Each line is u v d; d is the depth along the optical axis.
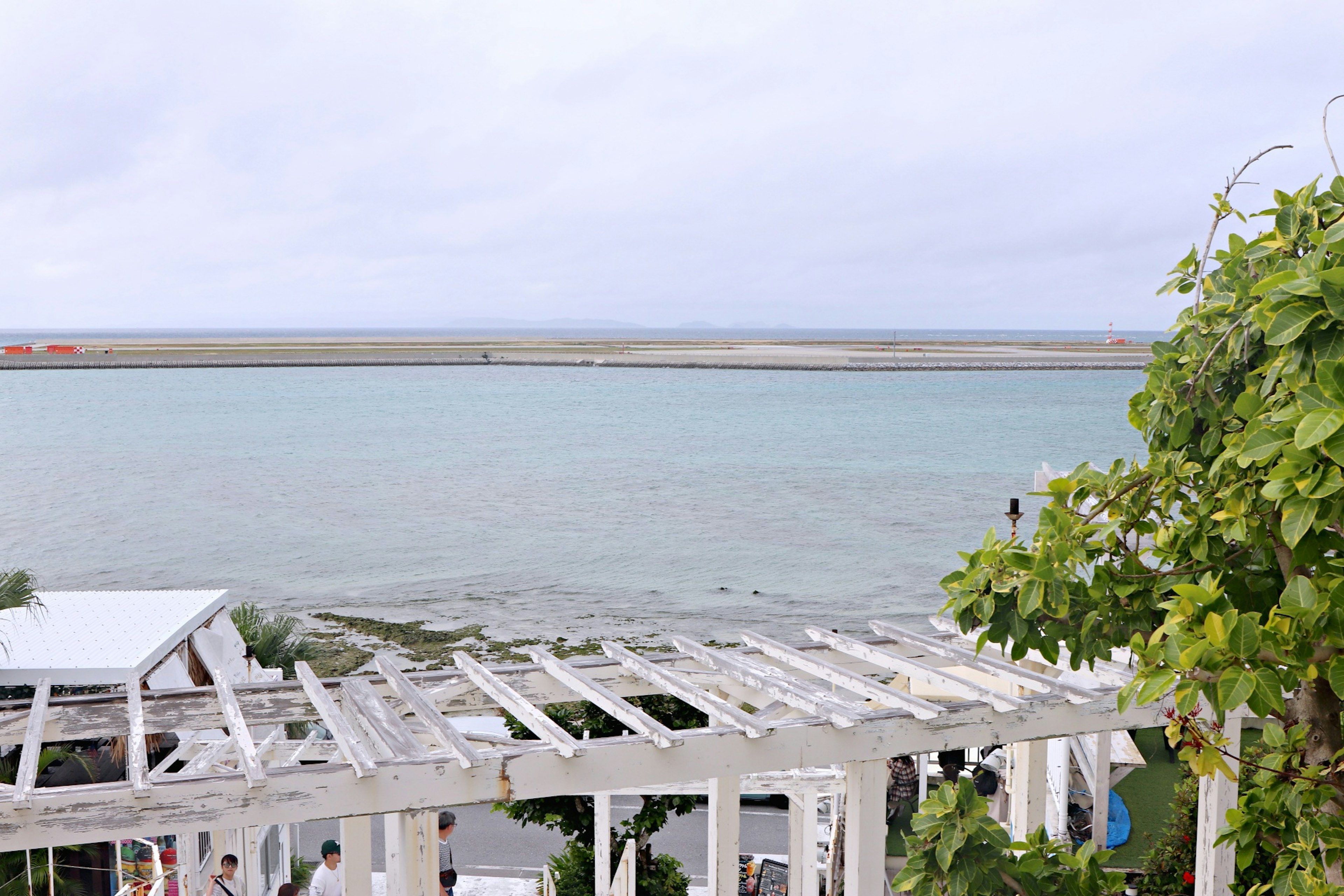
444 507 62.34
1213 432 3.67
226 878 9.38
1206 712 5.60
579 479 74.38
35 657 10.33
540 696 6.27
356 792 4.65
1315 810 3.46
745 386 174.25
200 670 12.01
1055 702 5.54
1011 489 68.50
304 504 63.38
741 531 53.94
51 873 8.02
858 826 5.34
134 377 195.50
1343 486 2.58
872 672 7.05
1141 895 9.11
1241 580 3.67
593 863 10.91
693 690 5.57
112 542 51.12
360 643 31.97
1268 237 3.59
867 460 84.12
